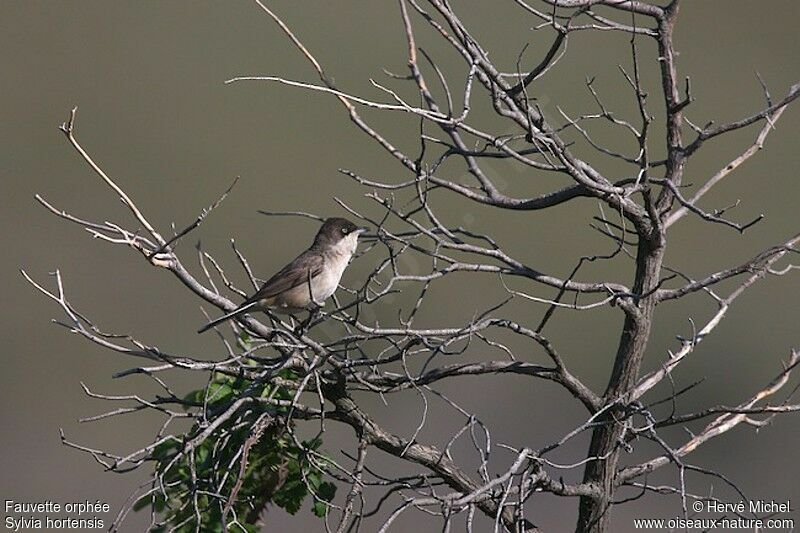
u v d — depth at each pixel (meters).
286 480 7.26
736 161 7.66
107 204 23.08
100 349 19.72
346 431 15.27
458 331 6.83
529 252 20.45
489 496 6.63
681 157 7.56
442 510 6.41
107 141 24.61
